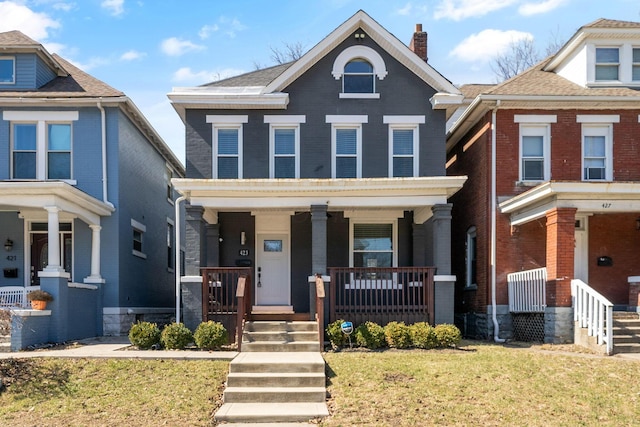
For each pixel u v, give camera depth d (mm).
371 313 12562
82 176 15180
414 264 14961
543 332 12484
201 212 13250
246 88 14461
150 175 19000
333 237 15148
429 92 14680
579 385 8531
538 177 14414
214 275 13805
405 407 7879
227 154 14508
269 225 15320
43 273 12469
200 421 7625
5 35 15750
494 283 14055
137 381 9000
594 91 14422
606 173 14336
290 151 14633
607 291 14453
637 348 10578
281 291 15227
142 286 17750
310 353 10617
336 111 14586
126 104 15484
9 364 9602
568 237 11922
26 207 13883
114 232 15211
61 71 16484
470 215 16047
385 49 14719
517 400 8016
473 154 15898
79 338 13578
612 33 14500
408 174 14586
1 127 14961
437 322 12562
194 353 10648
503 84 15211
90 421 7488
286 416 7805
